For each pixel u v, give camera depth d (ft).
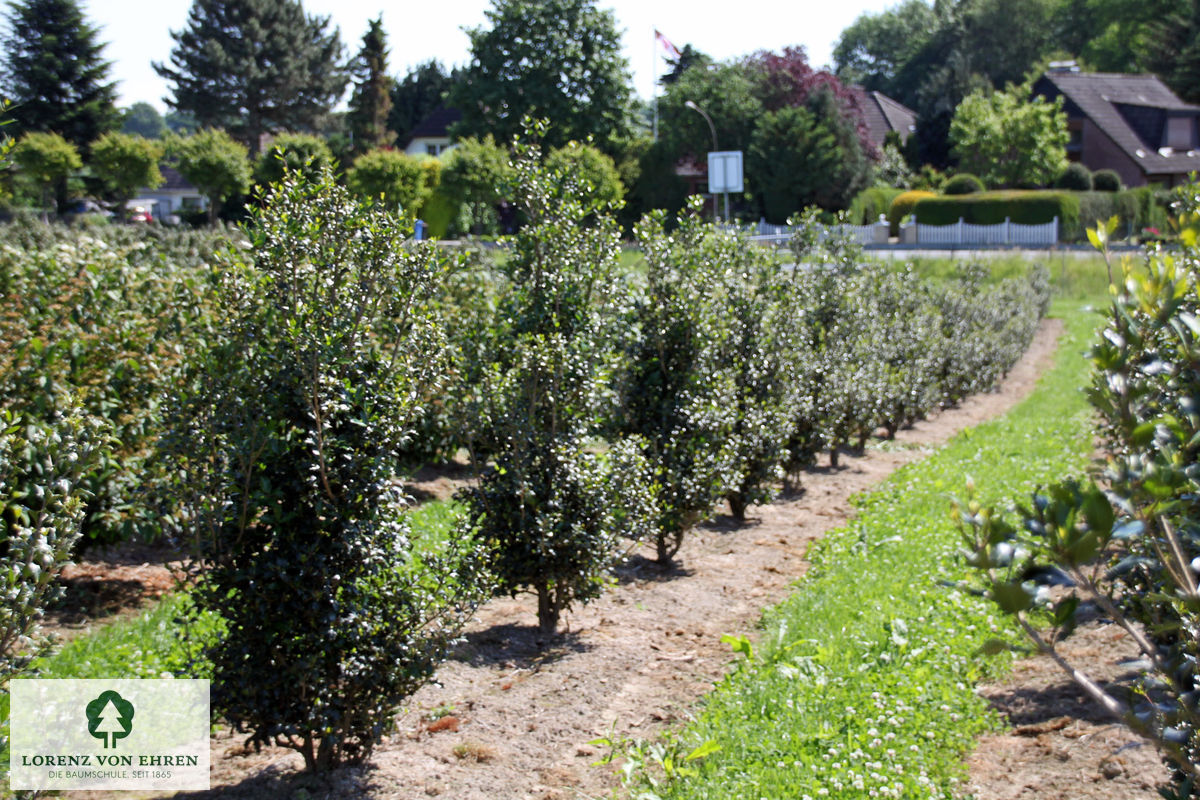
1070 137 177.88
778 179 157.69
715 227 28.68
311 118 223.10
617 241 21.22
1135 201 151.94
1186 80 196.34
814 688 16.47
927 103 214.48
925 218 151.12
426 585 14.53
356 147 200.95
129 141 154.20
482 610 22.17
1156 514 6.40
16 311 21.27
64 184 166.91
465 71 172.55
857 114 181.37
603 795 13.75
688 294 25.91
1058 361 70.18
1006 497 29.17
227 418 13.04
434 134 236.22
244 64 209.87
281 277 13.57
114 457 20.93
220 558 13.09
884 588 21.80
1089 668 18.10
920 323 47.80
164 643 18.61
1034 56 265.95
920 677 16.83
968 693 16.79
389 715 14.29
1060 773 14.28
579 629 20.85
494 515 19.83
